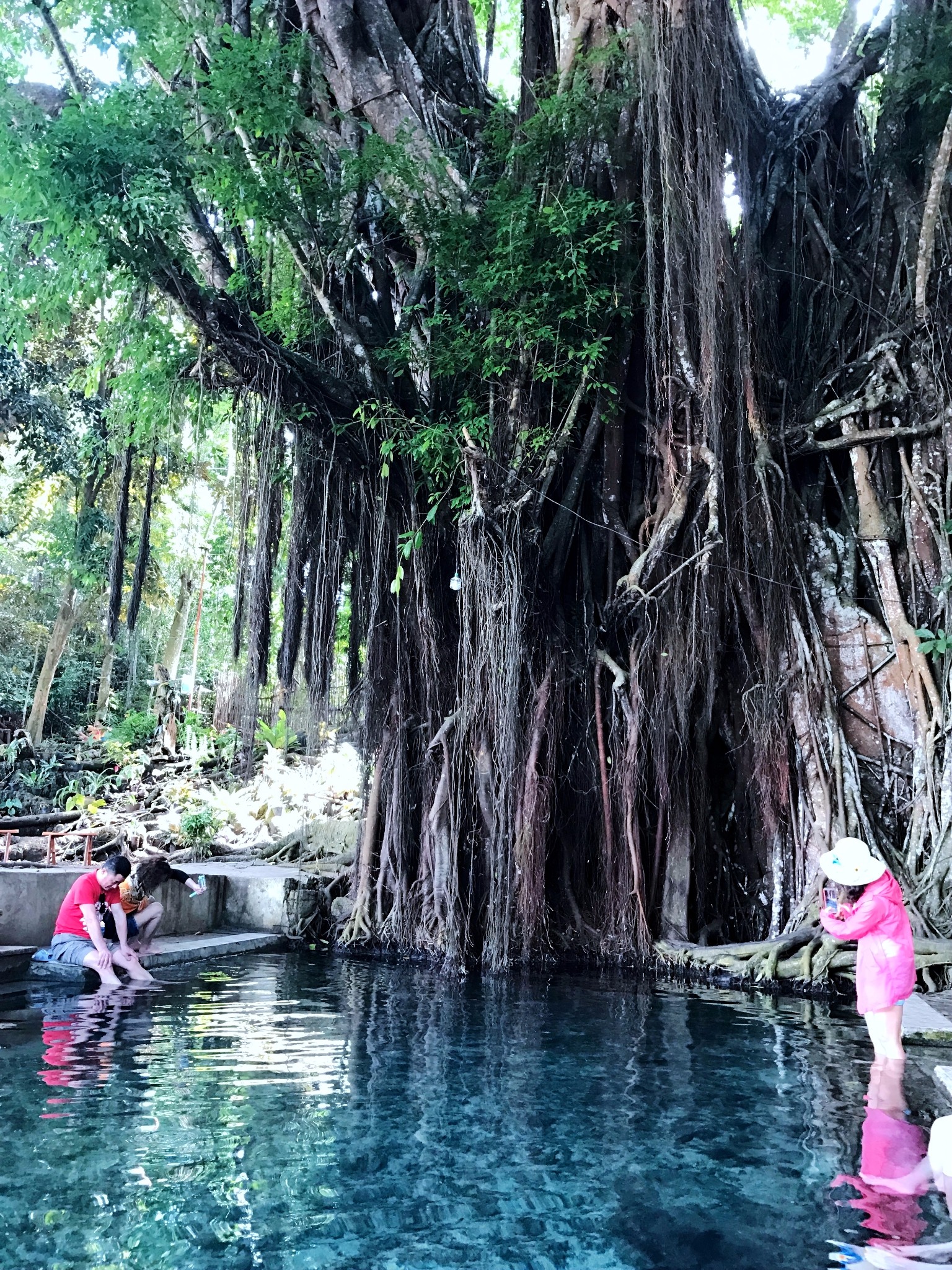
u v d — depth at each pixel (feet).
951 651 30.01
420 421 33.35
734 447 32.48
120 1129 11.98
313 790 58.23
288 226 32.83
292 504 35.37
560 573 33.71
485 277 31.22
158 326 32.81
